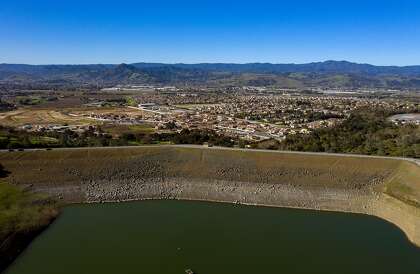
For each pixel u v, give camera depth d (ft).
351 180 561.84
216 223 476.54
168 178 597.11
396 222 480.64
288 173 583.58
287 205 543.39
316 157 604.08
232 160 615.16
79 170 589.32
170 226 465.06
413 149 652.07
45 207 511.81
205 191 575.79
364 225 476.95
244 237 434.30
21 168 576.61
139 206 538.88
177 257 381.81
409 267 368.68
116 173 594.65
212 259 377.30
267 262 372.79
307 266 367.04
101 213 510.58
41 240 425.69
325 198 544.62
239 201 556.92
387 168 573.33
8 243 399.24
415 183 524.11
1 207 474.49
